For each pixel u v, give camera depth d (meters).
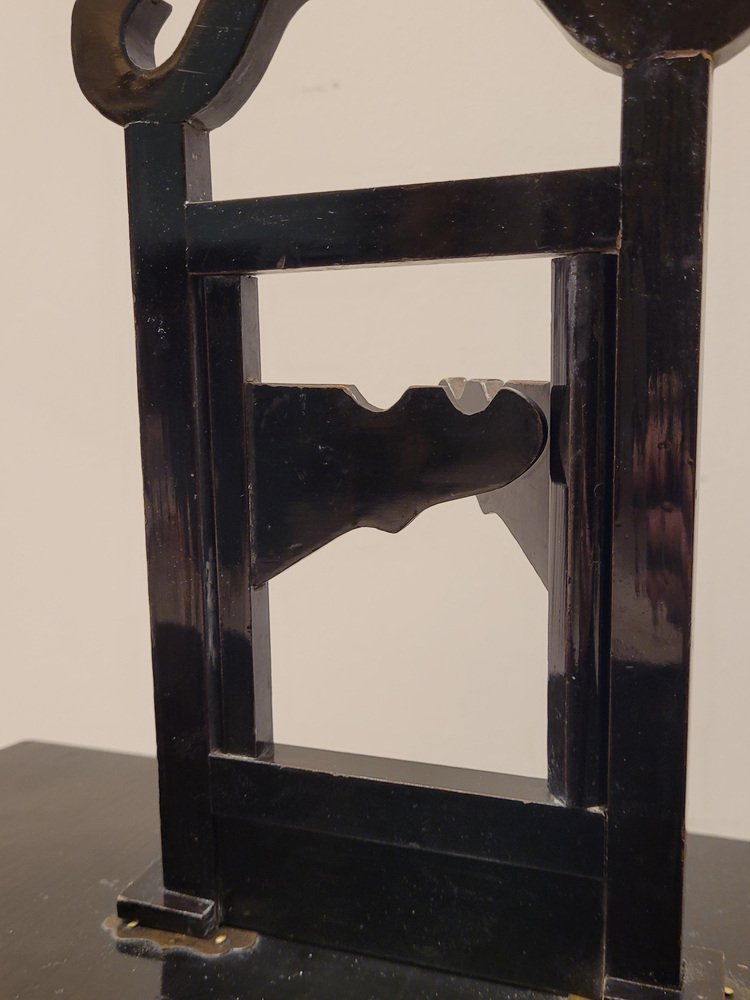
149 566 0.41
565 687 0.37
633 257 0.34
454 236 0.36
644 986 0.37
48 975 0.40
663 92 0.33
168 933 0.42
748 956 0.41
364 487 0.39
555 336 0.36
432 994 0.38
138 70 0.39
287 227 0.38
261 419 0.40
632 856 0.36
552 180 0.35
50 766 0.60
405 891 0.40
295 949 0.41
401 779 0.39
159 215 0.39
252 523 0.40
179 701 0.42
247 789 0.41
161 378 0.40
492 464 0.37
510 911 0.38
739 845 0.50
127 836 0.51
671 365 0.34
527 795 0.38
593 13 0.34
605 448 0.36
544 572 0.38
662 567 0.35
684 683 0.35
